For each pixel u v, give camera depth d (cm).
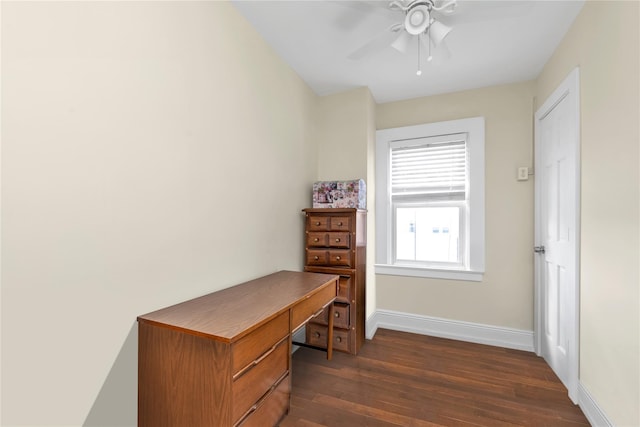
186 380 107
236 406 104
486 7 140
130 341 113
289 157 234
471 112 271
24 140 84
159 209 125
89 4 99
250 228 186
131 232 114
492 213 261
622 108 132
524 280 251
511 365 220
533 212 249
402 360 227
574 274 176
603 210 148
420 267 286
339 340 239
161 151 126
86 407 99
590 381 160
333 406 170
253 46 189
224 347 101
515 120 255
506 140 258
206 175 151
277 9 173
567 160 189
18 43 83
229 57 167
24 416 85
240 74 177
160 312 122
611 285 142
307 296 152
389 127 301
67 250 94
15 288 82
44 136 88
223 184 163
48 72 89
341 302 237
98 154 102
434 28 150
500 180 259
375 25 186
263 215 200
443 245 285
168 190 129
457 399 177
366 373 207
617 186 136
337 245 235
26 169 84
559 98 198
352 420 158
